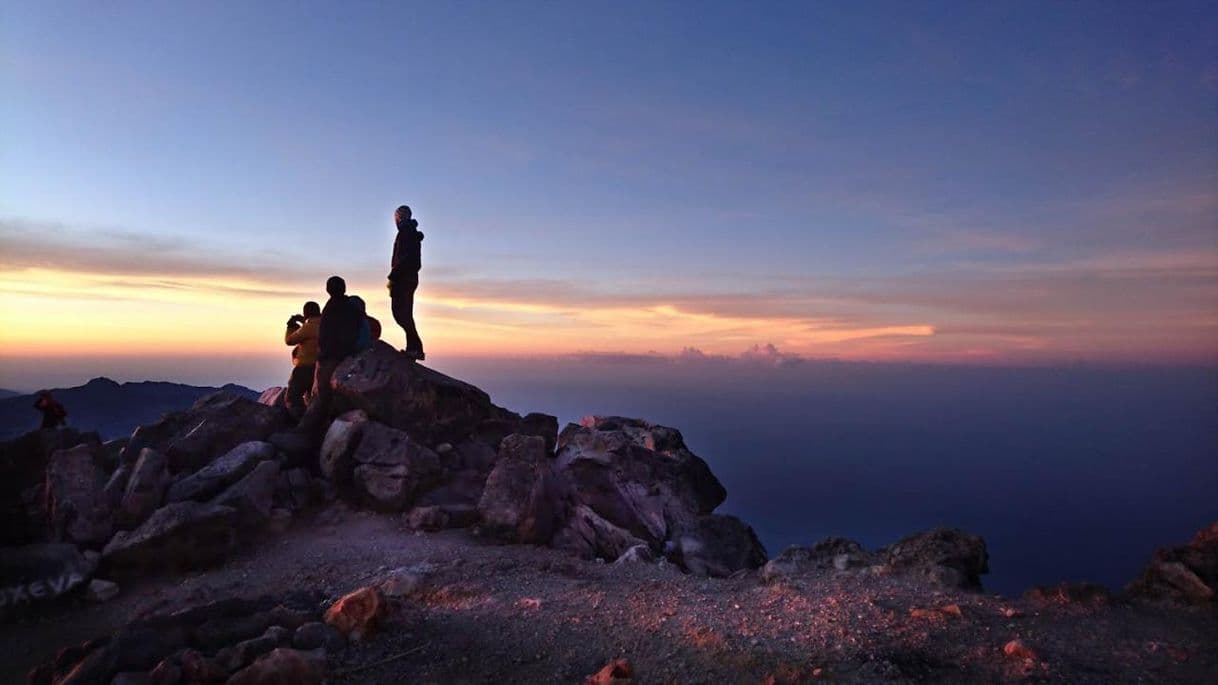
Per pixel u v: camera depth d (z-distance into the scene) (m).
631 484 15.79
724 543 15.34
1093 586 7.58
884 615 6.94
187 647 5.95
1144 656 5.85
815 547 10.03
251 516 10.98
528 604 7.68
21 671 7.18
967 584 8.37
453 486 13.27
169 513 10.02
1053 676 5.41
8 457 11.77
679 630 6.75
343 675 5.72
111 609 8.77
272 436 13.63
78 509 10.20
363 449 12.98
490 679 5.78
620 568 10.36
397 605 7.01
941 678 5.45
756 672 5.66
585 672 5.90
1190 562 7.72
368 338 15.24
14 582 8.84
